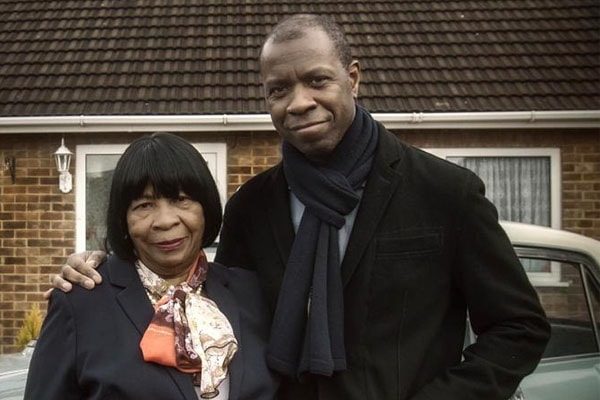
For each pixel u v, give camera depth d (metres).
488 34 8.34
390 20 8.62
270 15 8.69
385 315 1.84
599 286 2.80
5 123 6.95
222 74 7.63
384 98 7.27
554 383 2.75
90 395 1.71
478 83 7.53
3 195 7.22
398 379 1.80
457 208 1.86
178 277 1.91
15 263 7.18
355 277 1.84
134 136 7.18
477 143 7.24
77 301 1.80
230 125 7.00
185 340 1.75
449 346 1.91
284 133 1.88
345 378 1.80
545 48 8.08
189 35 8.31
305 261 1.85
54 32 8.48
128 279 1.85
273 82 1.85
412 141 7.21
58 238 7.18
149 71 7.71
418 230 1.87
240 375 1.78
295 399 1.88
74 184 7.20
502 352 1.81
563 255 2.79
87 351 1.73
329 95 1.82
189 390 1.71
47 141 7.20
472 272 1.85
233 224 2.16
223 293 1.95
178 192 1.83
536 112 6.98
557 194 7.27
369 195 1.88
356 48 8.07
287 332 1.82
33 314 6.10
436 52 8.02
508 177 7.29
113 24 8.59
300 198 1.89
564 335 2.81
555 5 8.87
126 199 1.84
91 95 7.36
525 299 1.83
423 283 1.85
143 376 1.70
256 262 2.05
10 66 7.87
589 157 7.27
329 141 1.85
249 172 7.17
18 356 3.95
